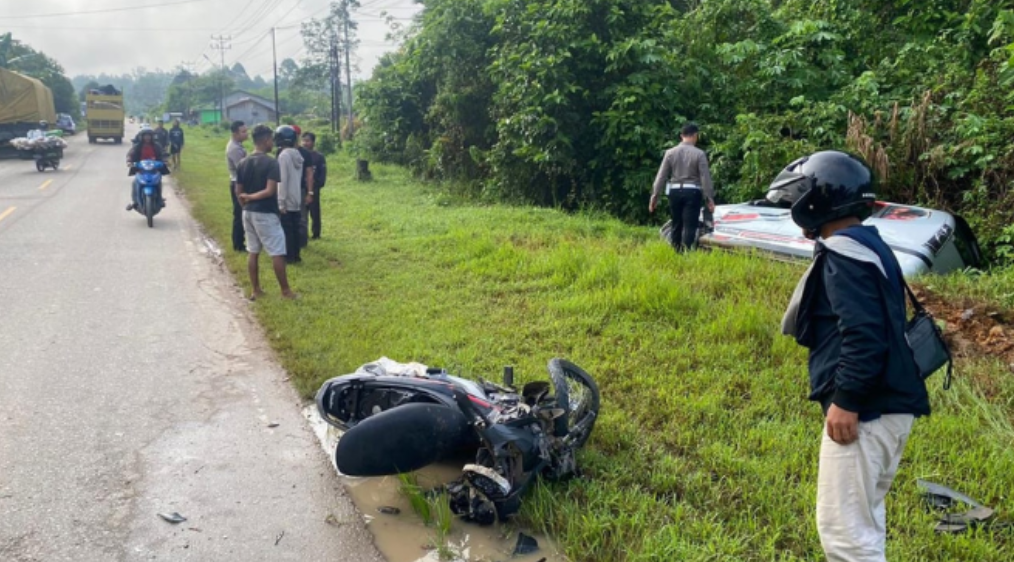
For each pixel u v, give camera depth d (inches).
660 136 500.4
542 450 149.9
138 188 504.1
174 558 134.7
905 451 164.6
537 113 518.9
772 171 419.5
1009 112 386.9
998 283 281.6
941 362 103.1
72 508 149.3
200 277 355.9
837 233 102.4
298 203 367.2
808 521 138.1
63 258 392.5
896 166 394.0
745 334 239.3
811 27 499.2
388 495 159.2
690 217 345.4
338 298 303.4
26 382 214.4
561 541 138.6
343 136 1428.4
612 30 516.7
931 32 502.6
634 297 270.2
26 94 1117.1
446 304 289.1
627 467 161.6
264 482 162.7
